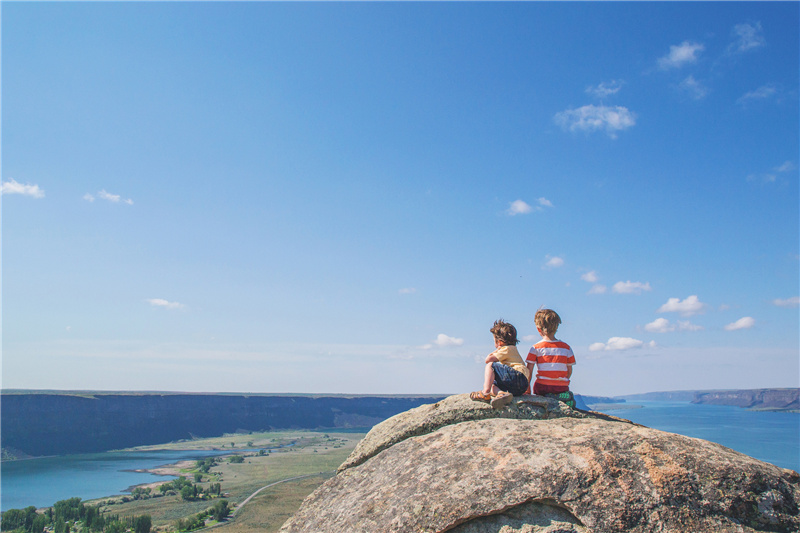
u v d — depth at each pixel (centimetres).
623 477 514
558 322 744
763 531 477
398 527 521
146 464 19088
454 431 670
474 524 512
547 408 687
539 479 527
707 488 499
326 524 600
